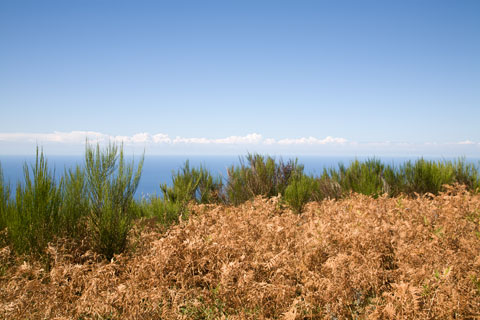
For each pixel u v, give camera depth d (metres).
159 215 5.55
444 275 2.35
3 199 3.97
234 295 2.54
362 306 2.53
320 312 2.44
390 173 7.20
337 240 3.22
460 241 3.16
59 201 3.91
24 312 2.35
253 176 7.05
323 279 2.52
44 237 3.62
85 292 2.48
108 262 3.54
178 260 2.88
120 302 2.40
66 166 4.00
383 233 3.24
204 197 6.75
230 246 3.04
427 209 4.13
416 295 2.21
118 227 3.78
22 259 3.41
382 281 2.57
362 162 7.39
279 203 5.52
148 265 2.87
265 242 3.39
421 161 7.05
